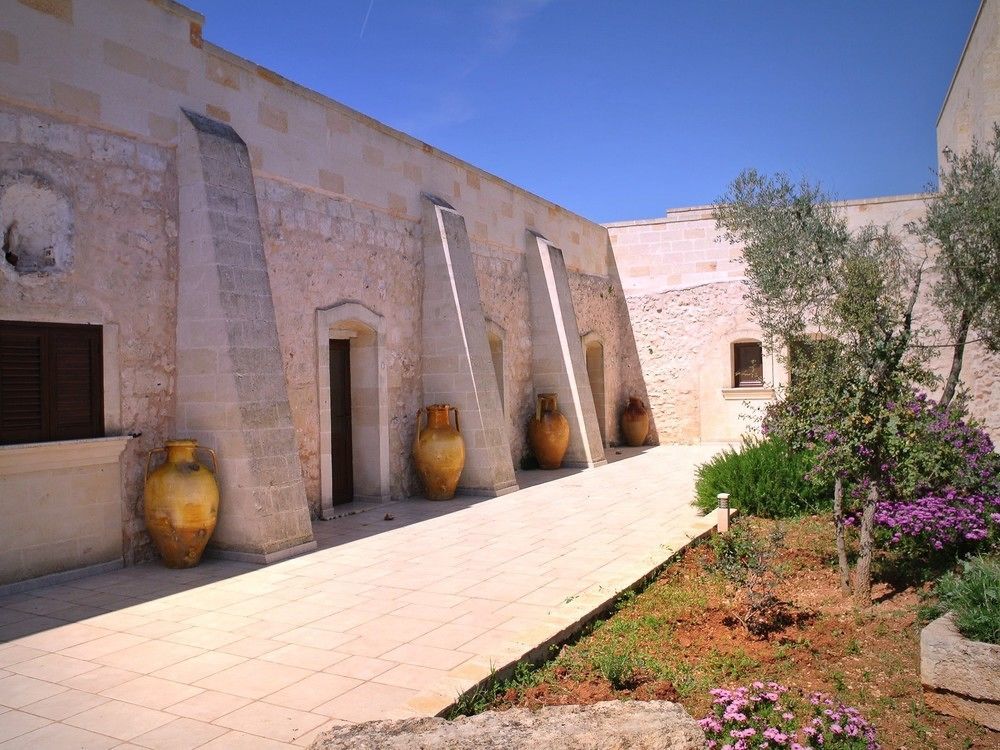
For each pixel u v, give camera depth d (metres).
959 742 3.72
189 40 7.38
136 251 6.84
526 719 2.99
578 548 7.20
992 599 4.26
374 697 3.89
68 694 3.97
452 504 9.84
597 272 17.03
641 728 2.85
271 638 4.81
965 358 12.43
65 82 6.24
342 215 9.33
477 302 11.07
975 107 11.69
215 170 7.18
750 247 7.49
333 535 7.98
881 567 6.32
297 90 8.65
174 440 6.72
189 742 3.43
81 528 6.36
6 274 5.84
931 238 7.37
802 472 8.35
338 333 9.59
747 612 5.27
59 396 6.24
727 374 16.66
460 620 5.12
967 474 6.48
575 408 13.69
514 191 13.60
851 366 5.64
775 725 3.69
